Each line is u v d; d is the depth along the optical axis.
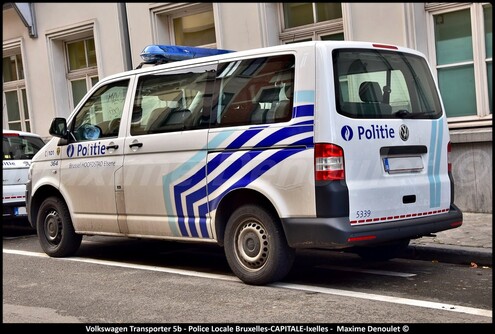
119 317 5.23
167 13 13.43
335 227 5.47
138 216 7.00
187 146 6.51
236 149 6.12
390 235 5.77
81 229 7.69
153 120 6.92
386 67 6.16
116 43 14.21
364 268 6.86
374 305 5.31
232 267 6.21
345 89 5.73
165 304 5.55
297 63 5.80
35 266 7.54
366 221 5.68
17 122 17.33
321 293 5.75
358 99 5.81
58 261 7.82
